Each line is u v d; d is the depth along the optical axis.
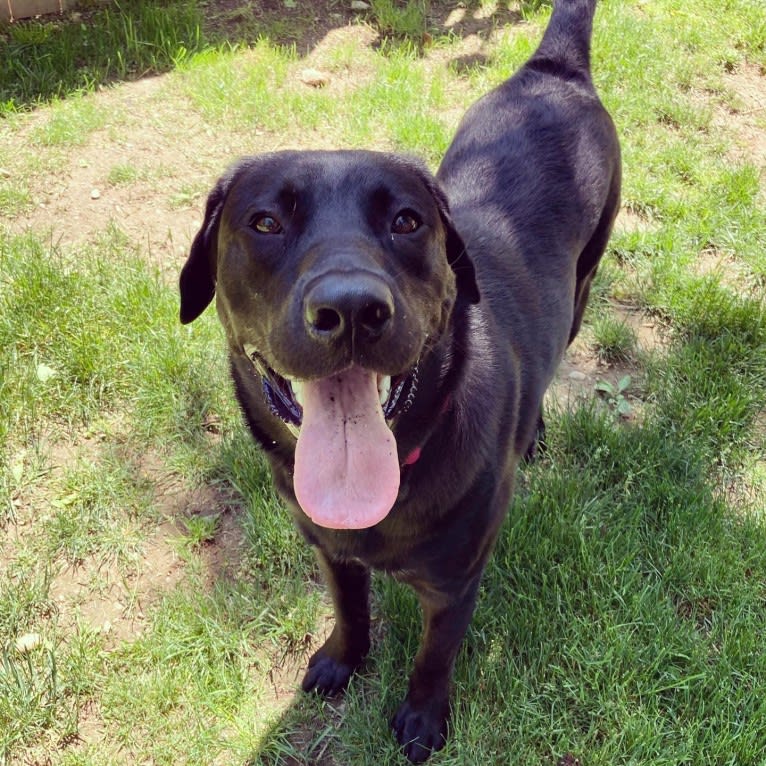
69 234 1.02
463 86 1.28
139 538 0.75
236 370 0.54
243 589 0.71
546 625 0.67
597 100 0.81
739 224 1.06
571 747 0.62
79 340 0.87
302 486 0.46
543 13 1.43
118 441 0.82
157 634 0.68
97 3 1.41
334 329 0.40
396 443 0.48
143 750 0.62
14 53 1.25
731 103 1.27
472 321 0.56
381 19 1.40
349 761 0.62
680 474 0.80
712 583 0.70
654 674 0.65
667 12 1.44
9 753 0.62
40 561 0.73
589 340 0.94
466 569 0.55
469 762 0.61
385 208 0.48
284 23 1.40
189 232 1.03
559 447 0.83
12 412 0.82
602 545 0.72
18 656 0.67
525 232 0.68
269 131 1.19
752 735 0.60
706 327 0.93
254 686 0.66
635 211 1.09
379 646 0.68
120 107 1.21
